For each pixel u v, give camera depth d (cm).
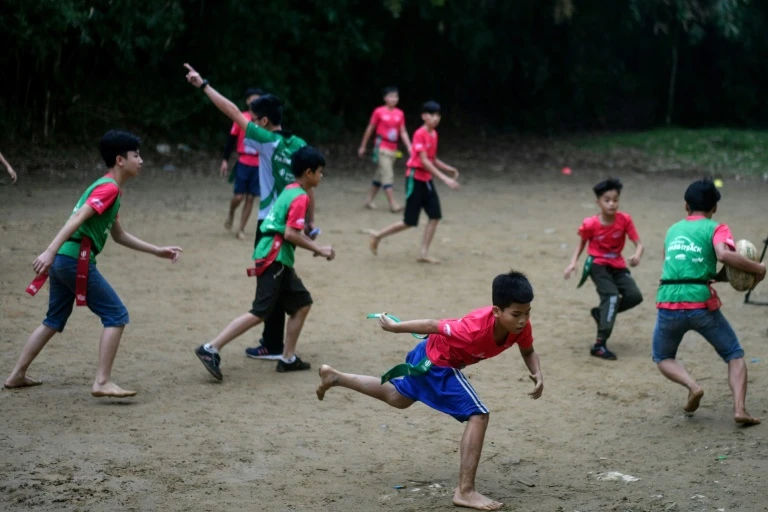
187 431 653
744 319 1015
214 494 545
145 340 878
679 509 536
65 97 2170
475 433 543
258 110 834
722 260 668
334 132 2709
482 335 539
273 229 774
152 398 721
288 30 2475
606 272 899
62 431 641
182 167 2153
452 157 2642
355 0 2638
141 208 1636
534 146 2886
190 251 1298
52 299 720
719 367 841
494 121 3188
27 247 1255
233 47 2414
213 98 825
